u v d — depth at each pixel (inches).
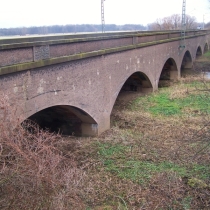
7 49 331.6
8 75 335.0
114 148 505.0
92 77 524.7
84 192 366.0
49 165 245.4
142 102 797.9
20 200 228.4
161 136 556.4
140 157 471.5
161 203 359.3
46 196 239.3
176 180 402.3
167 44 1013.8
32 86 376.8
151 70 871.7
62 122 589.6
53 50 411.8
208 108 725.3
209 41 2139.5
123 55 649.0
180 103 783.7
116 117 669.9
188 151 482.9
